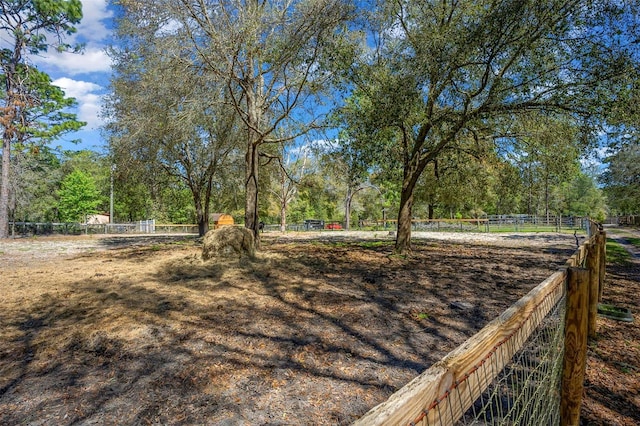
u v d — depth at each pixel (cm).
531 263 1021
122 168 1466
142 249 1452
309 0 973
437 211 4491
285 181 2836
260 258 1038
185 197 3297
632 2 694
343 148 1101
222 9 927
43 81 2331
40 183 2861
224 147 1449
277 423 268
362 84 1041
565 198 5719
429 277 810
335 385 324
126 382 327
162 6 882
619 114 734
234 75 957
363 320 503
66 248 1542
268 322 492
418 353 394
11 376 340
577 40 762
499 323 137
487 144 1202
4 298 610
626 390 313
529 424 184
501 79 884
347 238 2028
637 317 500
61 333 445
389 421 71
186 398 301
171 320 494
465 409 107
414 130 1177
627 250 1307
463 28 837
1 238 2181
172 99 981
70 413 279
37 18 2186
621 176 2791
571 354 226
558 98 798
